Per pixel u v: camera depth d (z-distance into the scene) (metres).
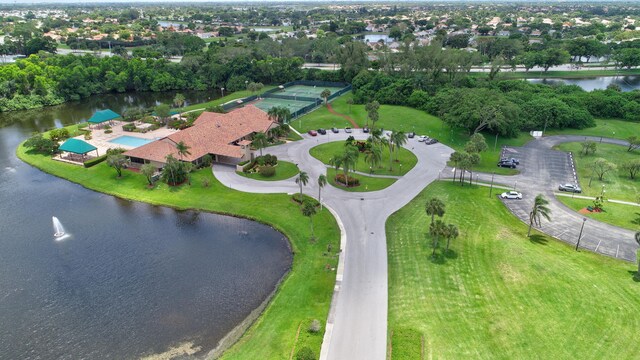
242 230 75.19
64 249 69.88
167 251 69.19
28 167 104.69
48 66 188.25
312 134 123.00
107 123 136.38
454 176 91.19
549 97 142.88
